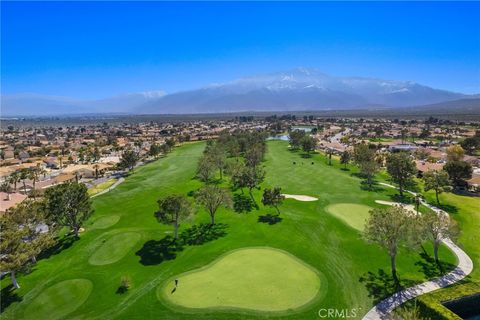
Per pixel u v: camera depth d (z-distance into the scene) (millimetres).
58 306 39000
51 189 58688
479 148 143250
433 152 137000
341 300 36969
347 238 54094
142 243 55531
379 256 47562
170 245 54250
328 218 63812
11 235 44531
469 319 35938
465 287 37344
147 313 35781
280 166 122812
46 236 50094
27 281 45219
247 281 40594
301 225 60594
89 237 59625
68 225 59656
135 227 63500
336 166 122875
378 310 35469
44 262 50906
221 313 34562
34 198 87500
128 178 111750
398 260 46375
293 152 160750
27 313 38094
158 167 129625
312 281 40469
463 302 35906
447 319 31766
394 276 42062
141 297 39094
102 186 101000
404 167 77750
